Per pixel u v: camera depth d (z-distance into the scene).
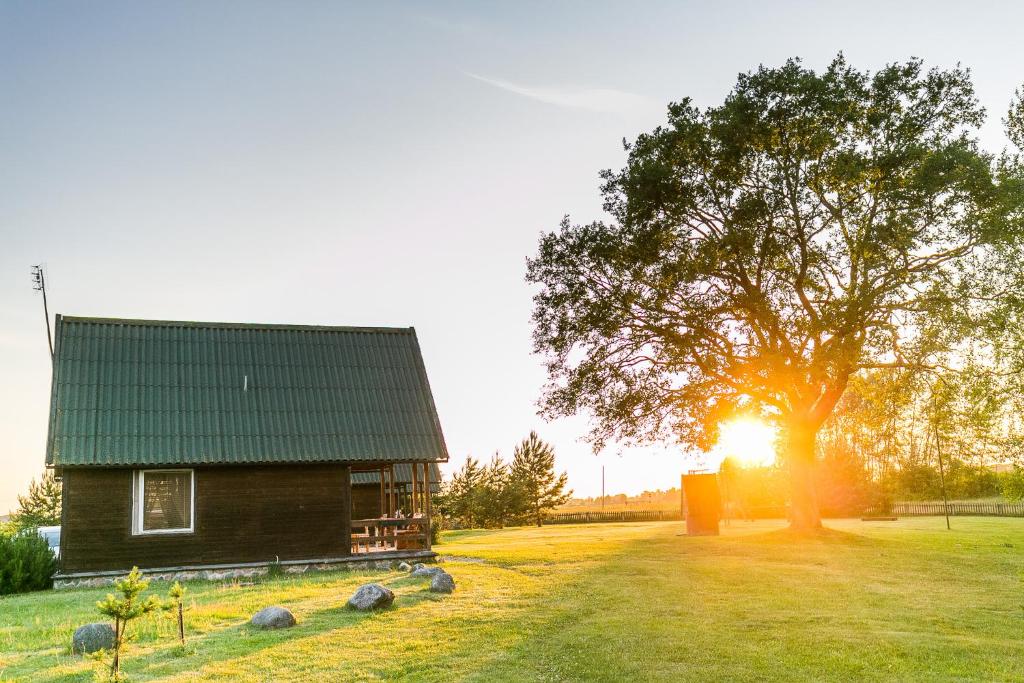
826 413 31.45
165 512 22.50
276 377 25.58
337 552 23.59
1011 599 16.80
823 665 11.38
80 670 10.44
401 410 25.72
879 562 22.69
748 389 31.50
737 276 30.64
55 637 12.80
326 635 12.48
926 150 27.70
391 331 28.58
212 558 22.47
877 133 29.08
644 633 13.18
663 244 30.95
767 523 46.56
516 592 17.02
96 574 21.41
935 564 22.28
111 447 22.03
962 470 32.62
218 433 23.31
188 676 10.29
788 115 28.62
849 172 27.52
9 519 51.31
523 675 10.65
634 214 30.12
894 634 13.32
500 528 59.91
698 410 32.09
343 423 24.77
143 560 21.92
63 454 21.45
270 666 10.80
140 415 23.12
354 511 35.66
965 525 39.41
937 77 28.98
